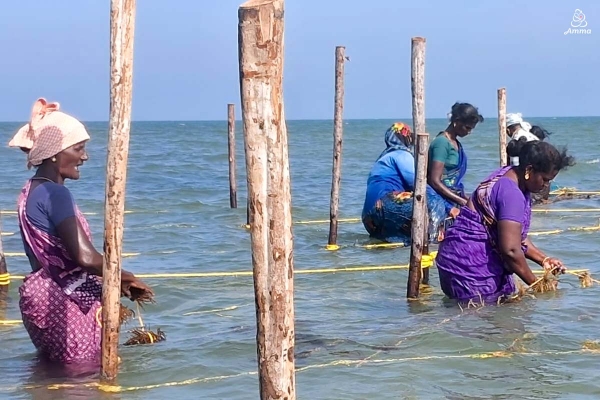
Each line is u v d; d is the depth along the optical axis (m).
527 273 7.18
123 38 4.93
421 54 8.19
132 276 5.80
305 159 30.81
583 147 37.47
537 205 15.15
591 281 7.77
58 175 5.73
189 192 18.75
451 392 5.08
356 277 8.86
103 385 5.28
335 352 5.92
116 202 5.14
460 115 10.40
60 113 5.79
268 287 3.54
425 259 8.59
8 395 5.11
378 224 11.41
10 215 14.81
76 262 5.57
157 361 5.72
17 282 8.55
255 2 3.39
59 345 5.73
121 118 5.02
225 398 5.04
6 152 34.44
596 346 5.93
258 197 3.49
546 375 5.36
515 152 9.70
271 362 3.58
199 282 8.64
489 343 6.03
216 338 6.34
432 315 6.94
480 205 7.24
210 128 101.62
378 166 11.59
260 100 3.42
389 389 5.14
